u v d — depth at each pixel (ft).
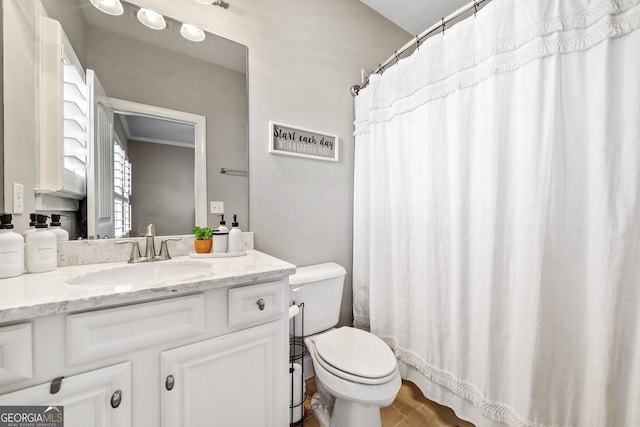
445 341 4.15
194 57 4.24
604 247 2.72
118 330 2.20
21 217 2.95
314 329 4.76
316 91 5.53
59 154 3.30
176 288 2.39
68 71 3.37
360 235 5.79
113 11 3.67
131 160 3.80
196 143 4.26
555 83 2.93
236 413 2.79
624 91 2.65
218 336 2.69
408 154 4.80
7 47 2.76
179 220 4.14
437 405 4.67
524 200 3.15
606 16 2.69
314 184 5.54
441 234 4.17
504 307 3.44
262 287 2.95
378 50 6.56
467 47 3.77
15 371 1.86
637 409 2.60
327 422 4.06
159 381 2.39
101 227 3.59
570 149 2.97
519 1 3.21
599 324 2.76
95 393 2.12
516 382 3.24
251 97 4.74
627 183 2.63
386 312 5.24
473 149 3.79
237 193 4.61
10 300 1.97
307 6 5.39
